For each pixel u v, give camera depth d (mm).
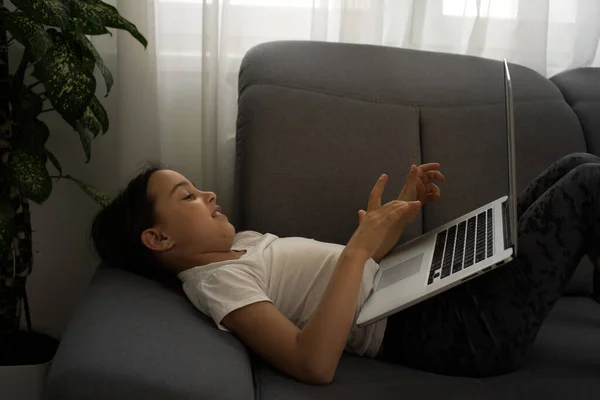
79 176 1882
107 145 1858
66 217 1908
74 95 1396
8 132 1549
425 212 1614
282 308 1345
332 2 1915
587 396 1136
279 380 1161
